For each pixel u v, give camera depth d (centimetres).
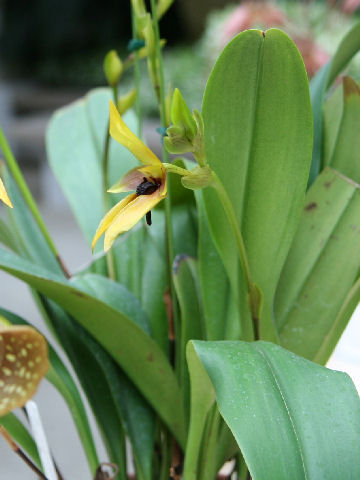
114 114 44
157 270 60
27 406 48
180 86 359
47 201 354
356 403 41
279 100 48
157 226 62
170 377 53
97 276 57
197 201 55
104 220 45
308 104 48
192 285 56
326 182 54
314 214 54
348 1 198
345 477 40
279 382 42
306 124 48
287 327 54
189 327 55
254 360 43
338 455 40
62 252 267
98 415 55
